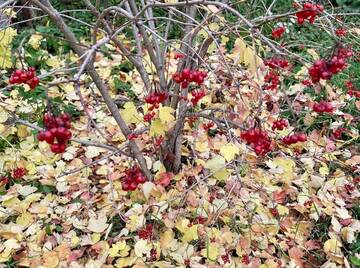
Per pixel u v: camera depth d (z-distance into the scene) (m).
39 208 2.76
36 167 3.00
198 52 2.38
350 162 3.18
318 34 4.13
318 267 2.57
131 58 2.48
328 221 2.80
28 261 2.49
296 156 3.15
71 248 2.57
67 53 3.95
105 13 2.11
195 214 2.64
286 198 2.93
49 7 2.16
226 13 3.89
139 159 2.62
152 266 2.45
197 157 2.99
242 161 2.74
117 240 2.59
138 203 2.75
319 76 1.81
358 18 4.59
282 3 4.36
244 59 1.96
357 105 3.45
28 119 3.27
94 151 3.09
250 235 2.60
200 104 3.18
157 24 3.99
